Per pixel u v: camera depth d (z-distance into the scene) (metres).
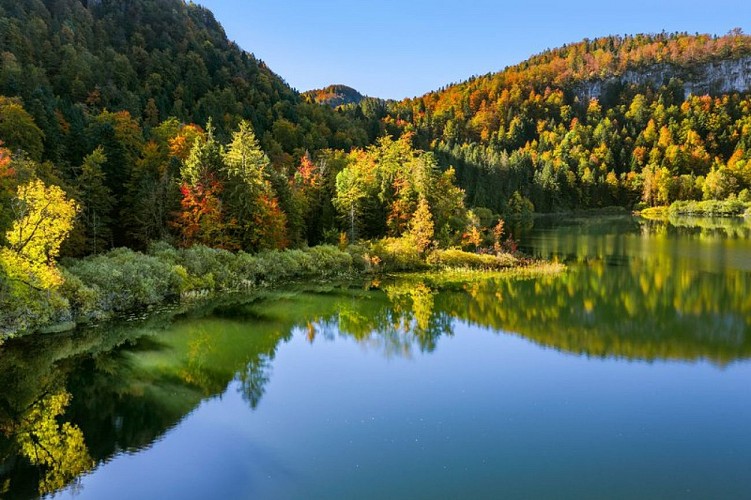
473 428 18.20
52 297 30.02
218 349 27.47
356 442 17.20
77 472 15.53
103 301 33.84
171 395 21.27
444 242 64.94
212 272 44.12
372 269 53.56
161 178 53.94
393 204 68.25
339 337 29.77
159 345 27.97
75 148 57.38
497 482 14.79
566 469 15.49
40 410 19.94
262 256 50.69
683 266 53.00
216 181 51.59
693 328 31.06
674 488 14.53
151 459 16.23
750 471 15.38
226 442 17.30
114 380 22.95
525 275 50.12
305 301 39.53
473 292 42.75
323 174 75.06
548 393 21.34
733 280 45.12
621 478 15.02
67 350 26.94
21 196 29.22
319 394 21.36
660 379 22.94
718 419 18.94
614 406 20.05
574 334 30.08
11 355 26.09
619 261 57.38
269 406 20.16
